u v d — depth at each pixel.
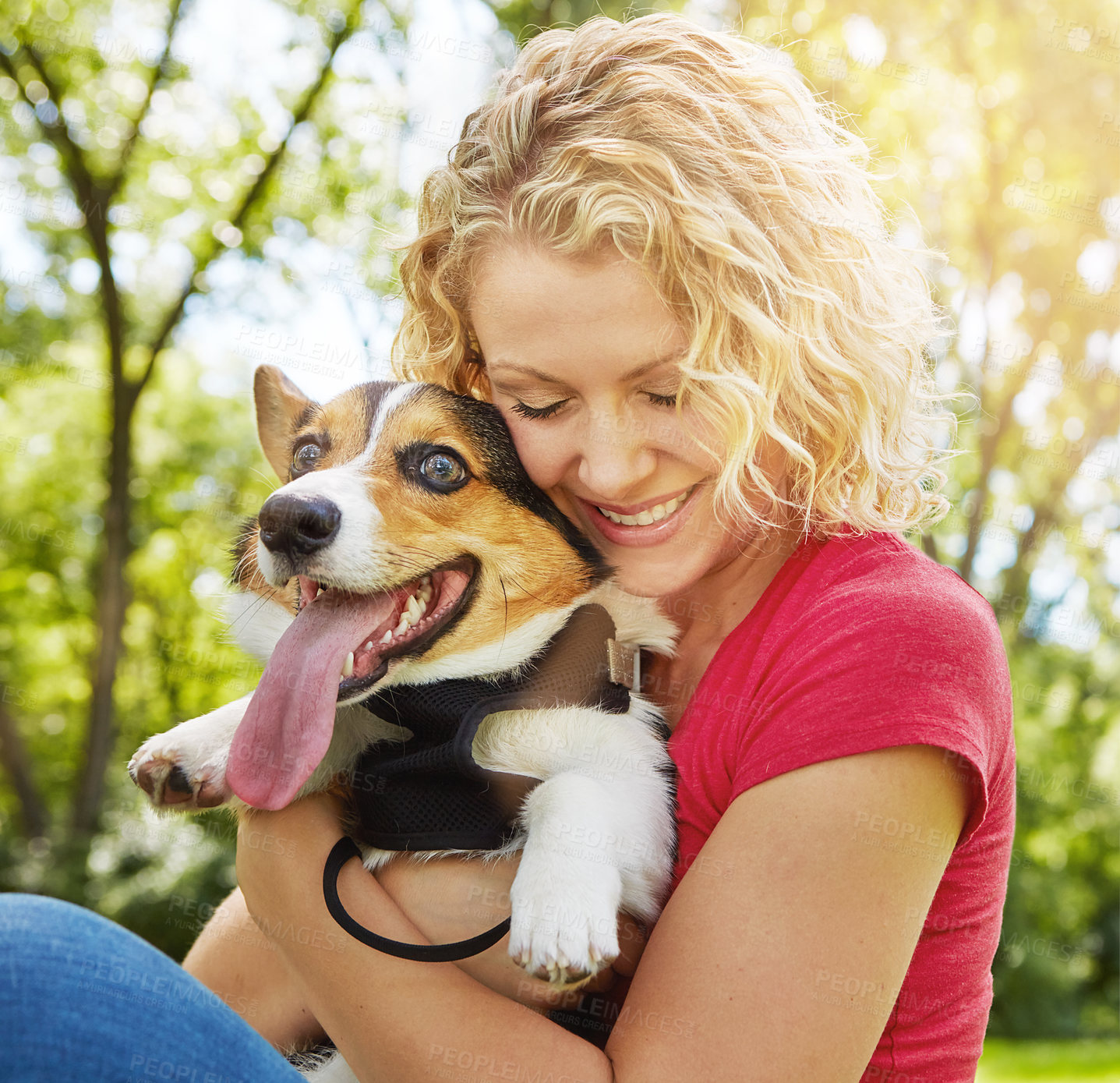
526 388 2.16
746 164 2.09
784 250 2.09
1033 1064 11.84
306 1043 2.36
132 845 11.62
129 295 14.62
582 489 2.29
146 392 16.11
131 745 17.80
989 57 9.38
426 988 1.75
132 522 17.30
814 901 1.62
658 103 2.04
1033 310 10.15
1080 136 9.55
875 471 2.13
